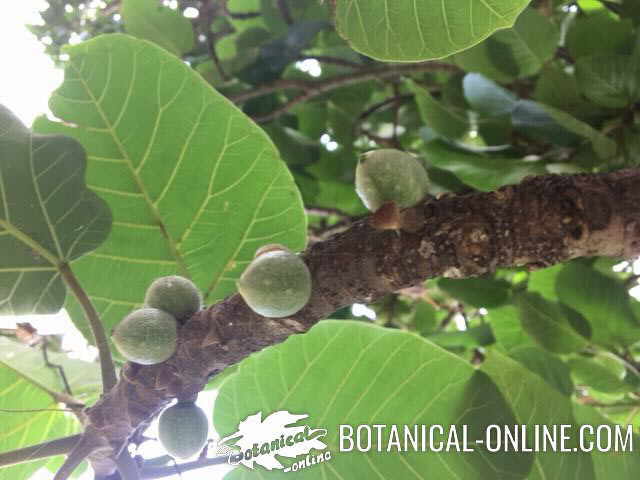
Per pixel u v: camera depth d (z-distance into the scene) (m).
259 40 0.56
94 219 0.26
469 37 0.20
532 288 0.48
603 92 0.41
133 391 0.23
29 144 0.25
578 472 0.32
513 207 0.19
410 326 0.67
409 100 0.58
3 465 0.24
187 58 0.60
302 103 0.58
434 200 0.20
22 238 0.26
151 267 0.30
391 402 0.30
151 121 0.29
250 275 0.20
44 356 0.32
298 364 0.30
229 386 0.30
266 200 0.30
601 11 0.46
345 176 0.56
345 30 0.21
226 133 0.29
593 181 0.19
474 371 0.31
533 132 0.41
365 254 0.20
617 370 0.47
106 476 0.26
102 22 0.63
